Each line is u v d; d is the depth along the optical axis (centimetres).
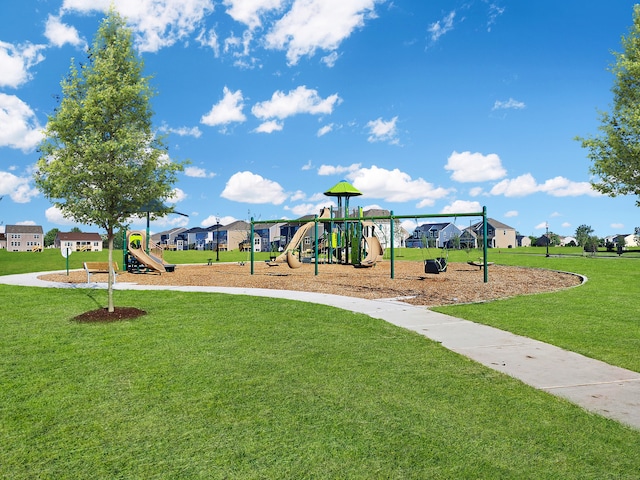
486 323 912
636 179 1117
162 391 513
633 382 543
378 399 485
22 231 11350
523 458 357
